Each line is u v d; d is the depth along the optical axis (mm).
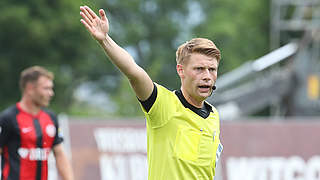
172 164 16453
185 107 16734
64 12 101875
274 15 87938
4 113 24703
